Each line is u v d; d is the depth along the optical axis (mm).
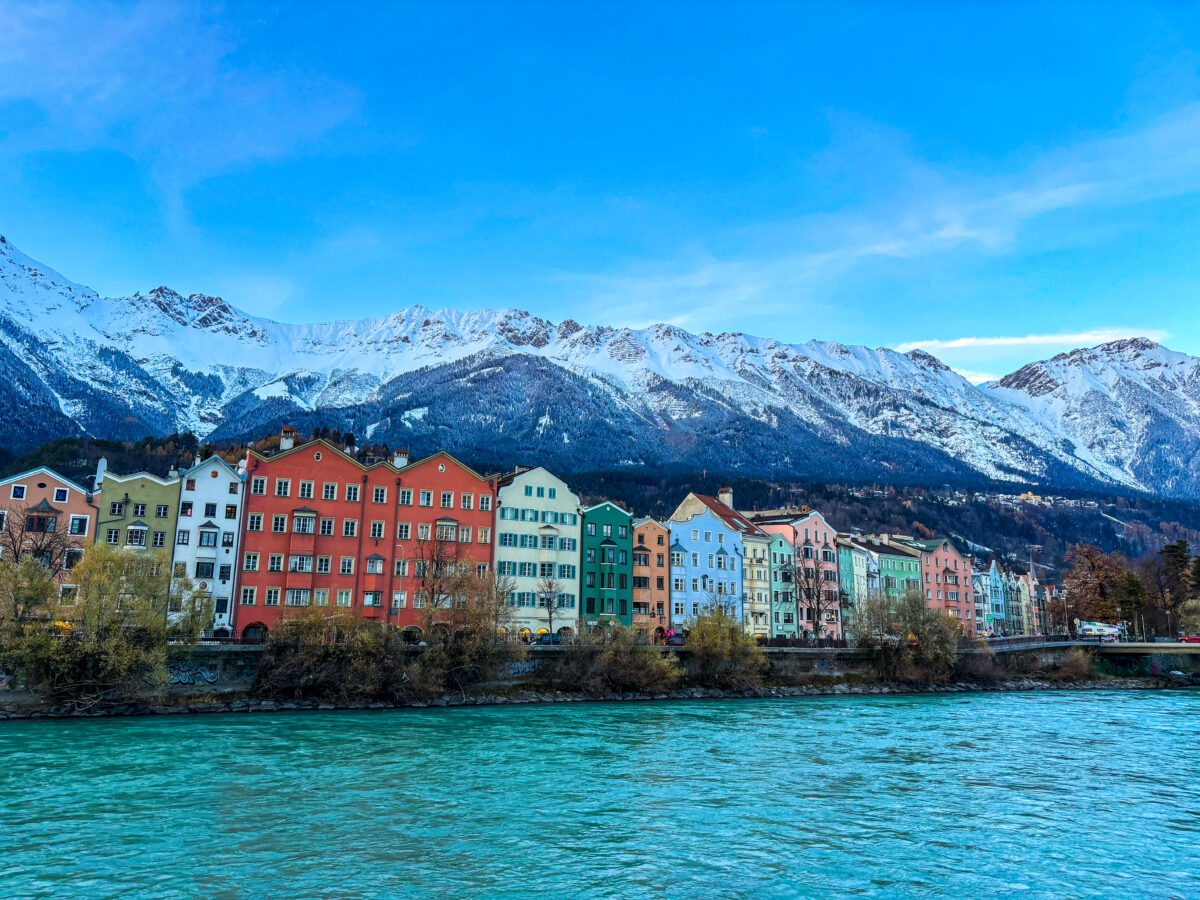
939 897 32281
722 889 32406
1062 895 32719
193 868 33094
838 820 42344
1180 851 38344
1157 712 97500
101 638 72000
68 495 96500
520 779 49750
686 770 53750
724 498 167500
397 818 40562
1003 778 53969
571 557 125750
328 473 108188
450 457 116375
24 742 57219
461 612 93250
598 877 33281
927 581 195750
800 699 103812
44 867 32750
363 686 81750
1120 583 192000
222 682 80500
